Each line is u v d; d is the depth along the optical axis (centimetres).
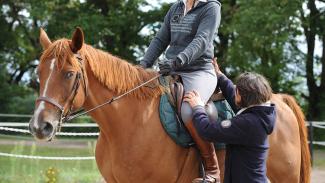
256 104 464
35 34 2633
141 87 529
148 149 509
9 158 1305
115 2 2734
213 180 522
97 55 511
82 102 494
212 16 533
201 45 521
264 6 2078
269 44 2134
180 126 521
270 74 2297
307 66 2500
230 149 477
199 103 496
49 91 467
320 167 1532
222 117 547
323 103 2475
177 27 552
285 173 586
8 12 2725
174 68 521
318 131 2089
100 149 540
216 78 555
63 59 472
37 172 1084
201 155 527
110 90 516
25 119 2584
